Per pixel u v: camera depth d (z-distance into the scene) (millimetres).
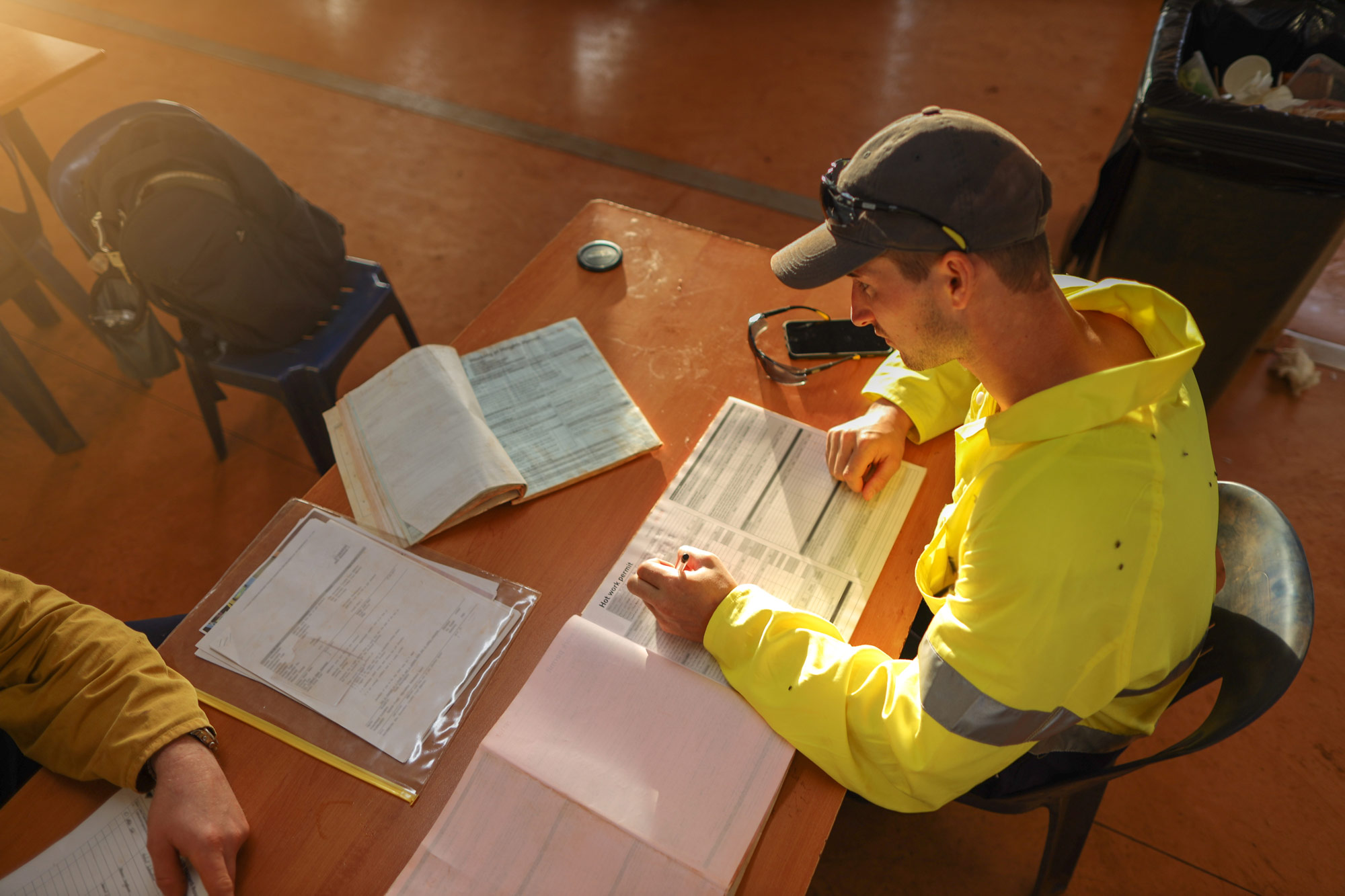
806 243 892
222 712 944
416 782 887
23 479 2266
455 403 1198
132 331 1828
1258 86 1893
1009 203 757
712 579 988
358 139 3309
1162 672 872
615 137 3240
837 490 1140
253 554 1084
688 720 913
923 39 3611
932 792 863
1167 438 847
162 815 857
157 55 3779
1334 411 2268
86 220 1710
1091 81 3336
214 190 1674
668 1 3906
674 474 1166
